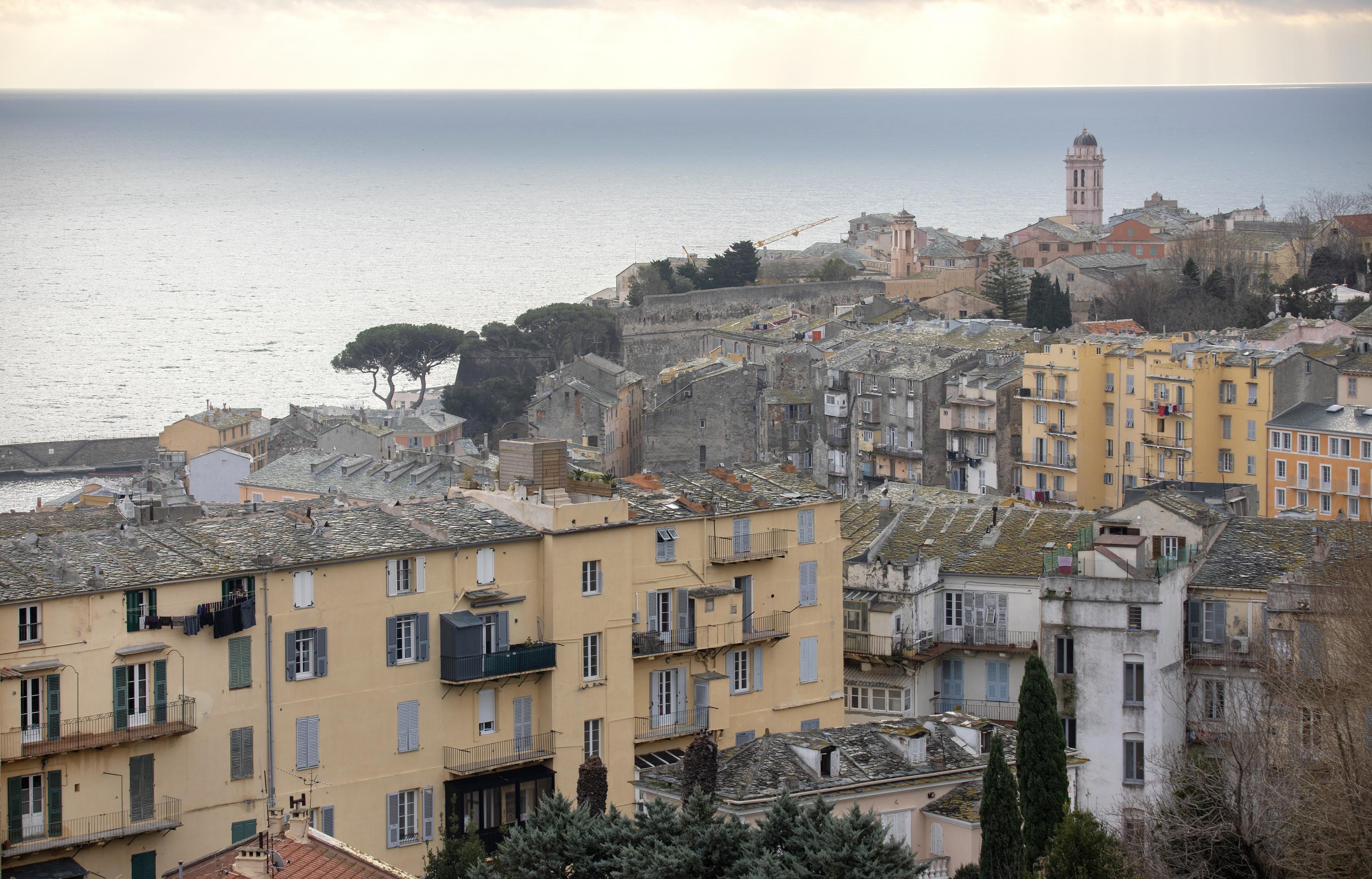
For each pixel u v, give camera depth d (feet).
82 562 306.35
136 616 300.61
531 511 345.51
